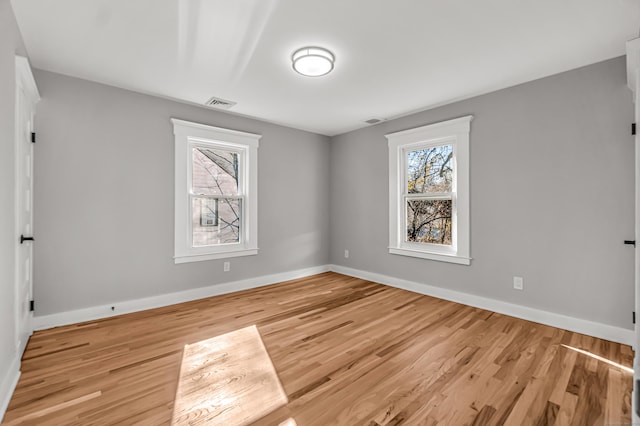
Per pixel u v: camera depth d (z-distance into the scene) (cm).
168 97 329
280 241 441
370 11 186
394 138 405
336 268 498
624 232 238
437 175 369
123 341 241
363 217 453
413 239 395
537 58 244
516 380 187
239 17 191
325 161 499
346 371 198
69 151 275
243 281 398
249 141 402
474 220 328
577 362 208
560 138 269
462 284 339
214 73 270
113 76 277
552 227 274
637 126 175
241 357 217
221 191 386
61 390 175
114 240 301
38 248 261
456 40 218
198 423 149
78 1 176
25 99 223
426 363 208
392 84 294
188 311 313
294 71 266
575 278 262
